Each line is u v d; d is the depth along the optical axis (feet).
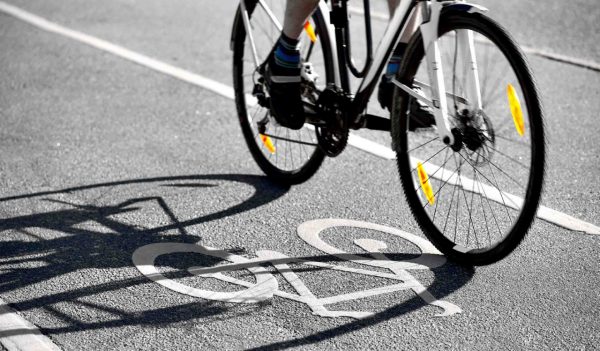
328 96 14.82
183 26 29.84
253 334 11.74
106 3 33.45
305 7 14.30
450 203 15.80
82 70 25.18
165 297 12.77
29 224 15.39
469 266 13.60
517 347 11.37
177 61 25.93
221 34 28.84
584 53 25.61
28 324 12.06
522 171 17.35
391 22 13.48
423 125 13.67
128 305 12.55
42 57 26.53
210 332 11.80
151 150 19.07
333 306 12.44
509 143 18.98
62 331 11.87
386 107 14.35
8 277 13.43
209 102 22.29
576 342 11.47
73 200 16.43
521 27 28.02
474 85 12.58
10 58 26.43
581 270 13.43
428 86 13.84
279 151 17.34
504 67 24.11
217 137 19.85
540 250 14.11
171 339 11.64
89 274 13.51
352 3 31.14
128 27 29.84
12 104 22.29
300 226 15.20
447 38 26.30
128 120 21.03
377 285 13.05
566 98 22.04
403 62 13.46
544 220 15.23
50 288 13.08
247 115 17.63
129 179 17.43
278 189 16.89
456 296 12.69
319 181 17.24
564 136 19.49
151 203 16.25
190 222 15.40
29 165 18.24
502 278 13.21
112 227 15.23
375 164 18.07
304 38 16.46
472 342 11.49
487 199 15.90
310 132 17.92
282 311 12.33
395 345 11.43
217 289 13.00
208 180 17.37
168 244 14.56
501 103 21.52
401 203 16.15
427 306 12.42
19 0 34.45
